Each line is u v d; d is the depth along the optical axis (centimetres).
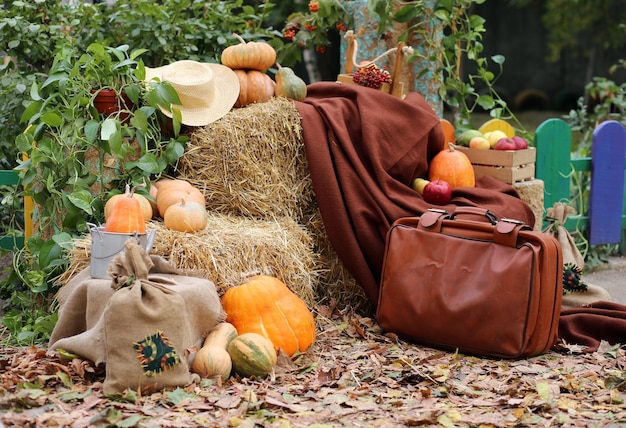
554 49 1844
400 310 486
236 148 514
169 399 383
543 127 669
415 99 597
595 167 702
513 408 389
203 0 695
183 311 402
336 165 535
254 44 558
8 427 348
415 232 490
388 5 633
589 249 715
